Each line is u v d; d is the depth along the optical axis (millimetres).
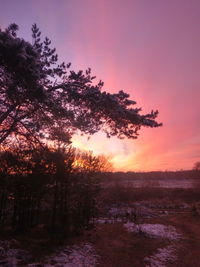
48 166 9367
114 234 11133
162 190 36594
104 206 22656
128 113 8742
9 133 8461
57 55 8695
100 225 13250
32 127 9344
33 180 9023
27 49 6438
